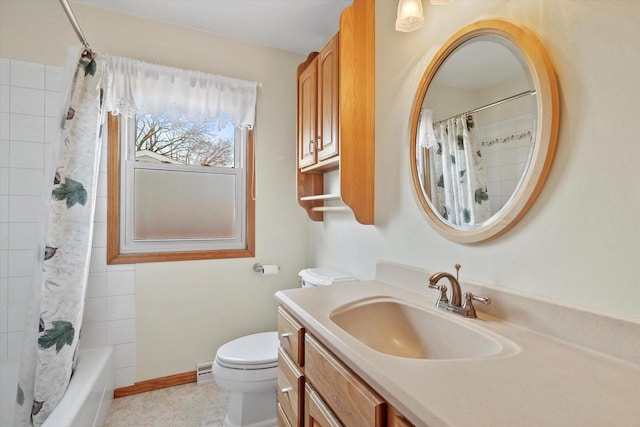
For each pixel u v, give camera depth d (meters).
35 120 1.72
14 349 1.67
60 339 1.29
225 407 1.79
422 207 1.22
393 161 1.42
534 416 0.46
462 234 1.04
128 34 1.92
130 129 1.97
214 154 2.20
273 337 1.82
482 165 0.98
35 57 1.73
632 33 0.65
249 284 2.23
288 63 2.38
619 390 0.54
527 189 0.83
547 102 0.78
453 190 1.09
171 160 2.08
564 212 0.77
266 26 2.07
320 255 2.23
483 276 0.99
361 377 0.67
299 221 2.40
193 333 2.06
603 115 0.70
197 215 2.15
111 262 1.87
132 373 1.91
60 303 1.30
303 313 0.99
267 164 2.31
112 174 1.87
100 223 1.84
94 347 1.81
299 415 1.01
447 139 1.12
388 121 1.45
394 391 0.55
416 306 1.06
